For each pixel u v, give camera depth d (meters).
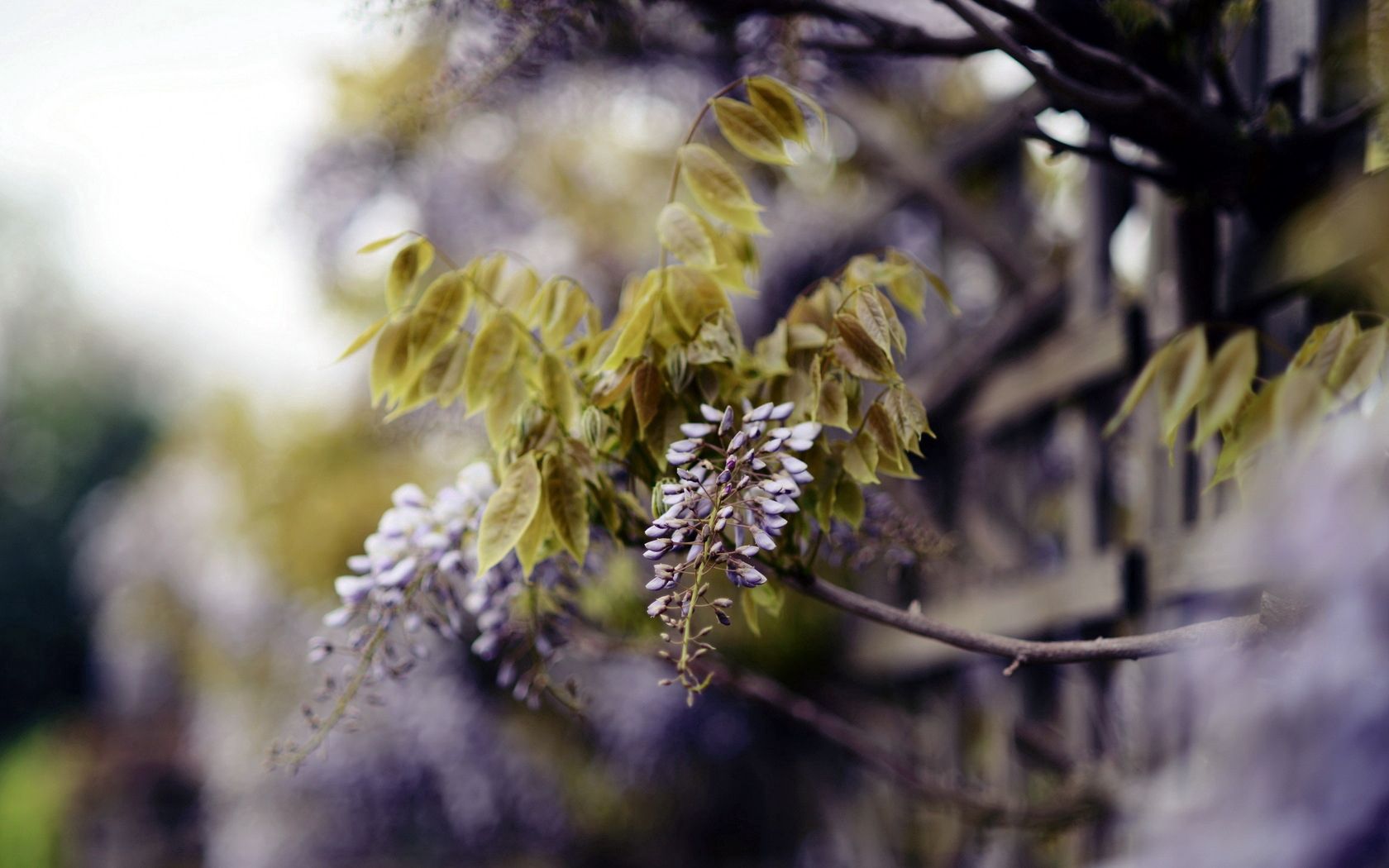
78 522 13.31
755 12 1.08
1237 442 0.92
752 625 0.98
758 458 0.91
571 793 2.89
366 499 2.62
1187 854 0.78
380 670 1.01
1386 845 0.74
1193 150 1.01
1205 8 0.99
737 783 2.96
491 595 1.02
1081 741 1.35
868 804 2.24
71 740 8.12
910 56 1.08
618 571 1.37
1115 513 1.51
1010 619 1.62
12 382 14.00
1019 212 2.02
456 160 2.37
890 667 2.08
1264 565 0.81
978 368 1.91
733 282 0.99
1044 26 0.97
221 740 3.64
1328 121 0.98
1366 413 0.87
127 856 6.38
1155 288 1.30
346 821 3.11
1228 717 0.80
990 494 1.91
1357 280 0.99
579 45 1.11
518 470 0.95
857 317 0.95
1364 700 0.76
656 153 2.45
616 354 0.95
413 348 0.99
